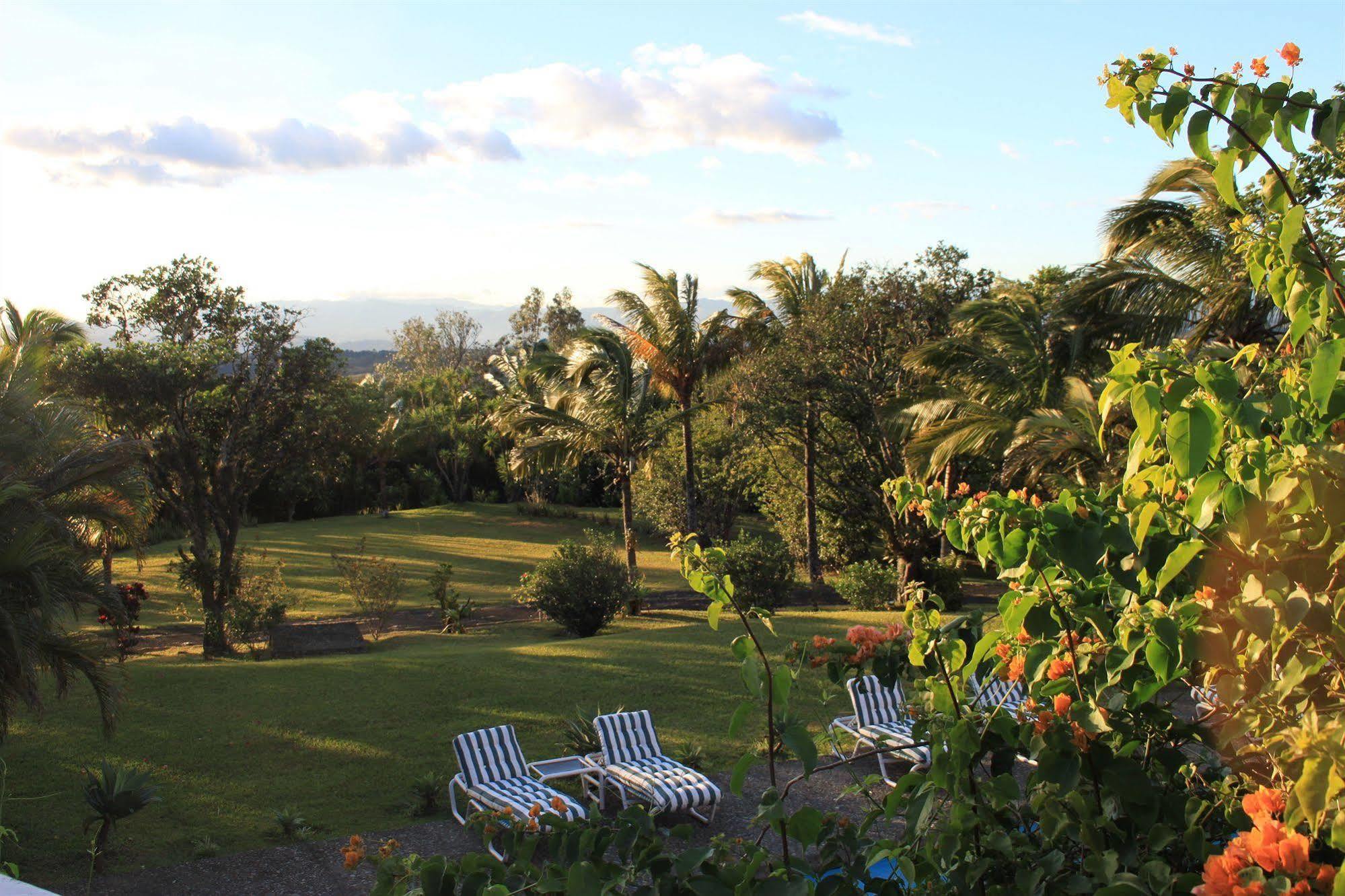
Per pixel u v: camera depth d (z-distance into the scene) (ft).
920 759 29.14
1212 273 56.08
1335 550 7.63
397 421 172.55
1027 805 10.61
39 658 33.63
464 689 45.11
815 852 24.73
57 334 66.03
